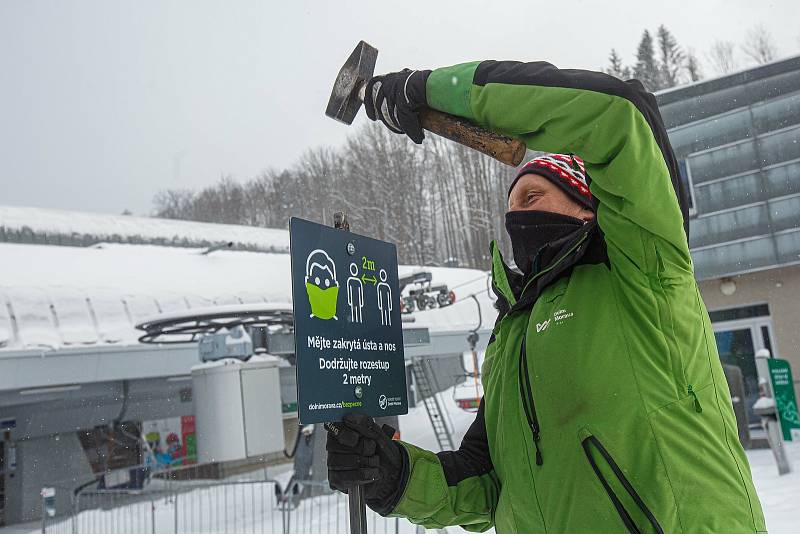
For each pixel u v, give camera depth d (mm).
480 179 54844
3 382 12742
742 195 12383
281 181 65188
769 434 7953
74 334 14172
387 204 56875
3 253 16422
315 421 1729
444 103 1633
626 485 1438
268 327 13328
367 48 1849
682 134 13102
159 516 11641
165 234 23094
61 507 15211
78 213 22391
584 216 1820
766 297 12086
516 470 1676
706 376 1541
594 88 1425
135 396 16531
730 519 1438
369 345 1970
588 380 1504
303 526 9516
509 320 1854
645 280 1513
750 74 12570
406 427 19781
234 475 17109
